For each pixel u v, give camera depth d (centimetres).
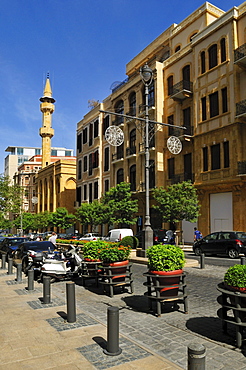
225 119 2380
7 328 610
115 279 871
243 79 2291
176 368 433
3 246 2075
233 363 448
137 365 443
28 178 7938
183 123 2855
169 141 2247
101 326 616
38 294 945
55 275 1133
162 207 2381
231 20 2375
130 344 520
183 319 652
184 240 2709
